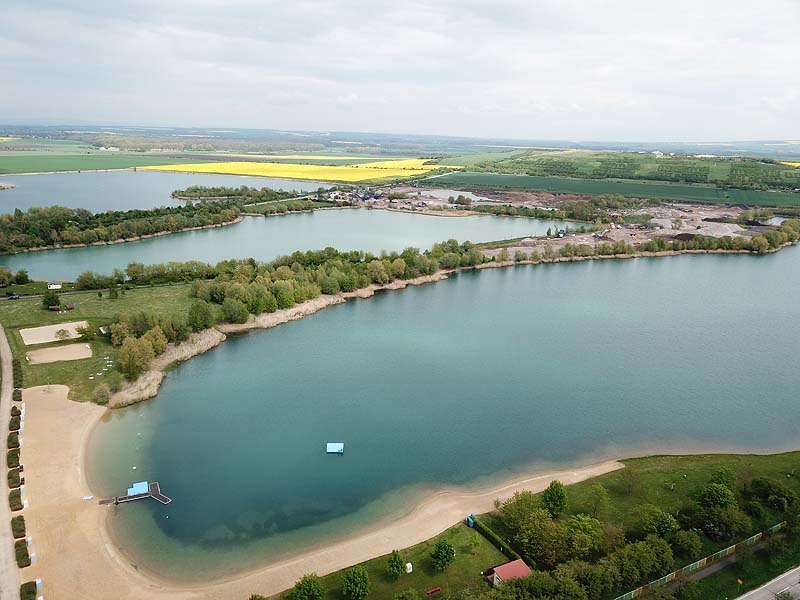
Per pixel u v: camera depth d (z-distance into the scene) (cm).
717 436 10319
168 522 7744
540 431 10375
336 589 6338
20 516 7462
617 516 7575
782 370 13262
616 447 9888
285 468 9106
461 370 12962
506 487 8600
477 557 6875
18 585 6384
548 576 5988
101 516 7769
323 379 12362
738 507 7556
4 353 12300
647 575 6431
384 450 9662
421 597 6184
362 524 7756
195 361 13200
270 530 7625
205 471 8969
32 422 9819
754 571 6562
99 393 10788
